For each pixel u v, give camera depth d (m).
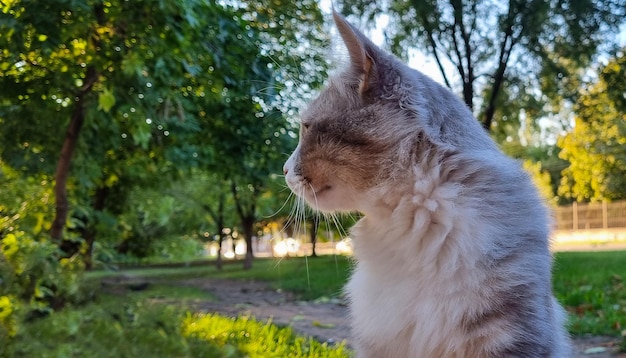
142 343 0.57
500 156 0.33
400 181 0.31
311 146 0.34
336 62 0.36
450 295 0.29
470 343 0.28
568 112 1.99
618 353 0.57
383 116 0.32
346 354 0.55
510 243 0.29
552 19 1.64
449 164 0.31
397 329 0.31
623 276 1.06
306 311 0.92
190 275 2.04
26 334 0.51
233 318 0.78
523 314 0.28
